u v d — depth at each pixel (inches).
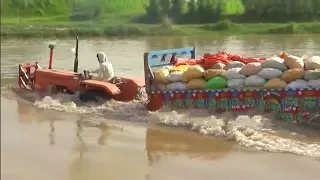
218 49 1083.3
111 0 2006.6
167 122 480.4
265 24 1497.3
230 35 1534.2
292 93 460.1
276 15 1487.5
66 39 1622.8
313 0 1212.5
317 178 326.6
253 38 1352.1
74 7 2032.5
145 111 519.8
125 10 1952.5
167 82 509.4
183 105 503.8
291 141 414.0
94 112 530.9
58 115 524.1
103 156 386.0
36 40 1593.3
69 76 588.1
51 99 581.6
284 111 463.5
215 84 486.9
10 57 1048.2
